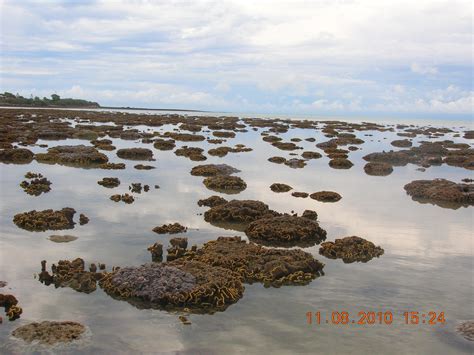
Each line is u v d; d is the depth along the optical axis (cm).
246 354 770
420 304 985
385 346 813
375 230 1553
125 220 1541
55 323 837
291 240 1402
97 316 882
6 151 2853
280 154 3519
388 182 2514
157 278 995
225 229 1500
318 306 960
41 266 1111
